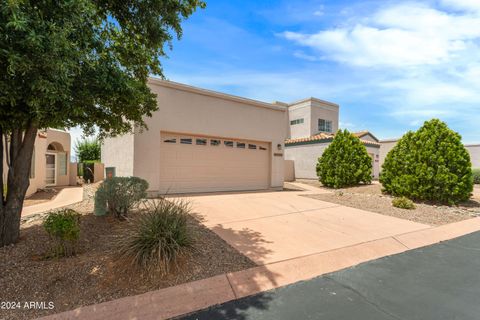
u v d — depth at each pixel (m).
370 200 9.70
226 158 11.20
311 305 2.90
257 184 12.22
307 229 5.84
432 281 3.52
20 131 4.07
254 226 5.96
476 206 9.21
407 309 2.82
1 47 2.33
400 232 5.77
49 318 2.54
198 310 2.79
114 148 11.33
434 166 9.46
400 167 10.47
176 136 9.88
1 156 4.00
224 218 6.59
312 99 22.70
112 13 4.49
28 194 9.16
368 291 3.23
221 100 10.79
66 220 3.68
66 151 14.04
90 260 3.61
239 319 2.63
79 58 2.93
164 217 4.06
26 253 3.80
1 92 2.57
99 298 2.87
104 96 3.61
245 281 3.38
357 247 4.76
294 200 9.48
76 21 2.82
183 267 3.53
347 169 13.83
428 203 9.49
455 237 5.76
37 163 10.39
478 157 24.22
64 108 3.15
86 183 14.45
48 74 2.61
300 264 3.96
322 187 14.67
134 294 2.96
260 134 12.05
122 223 5.36
